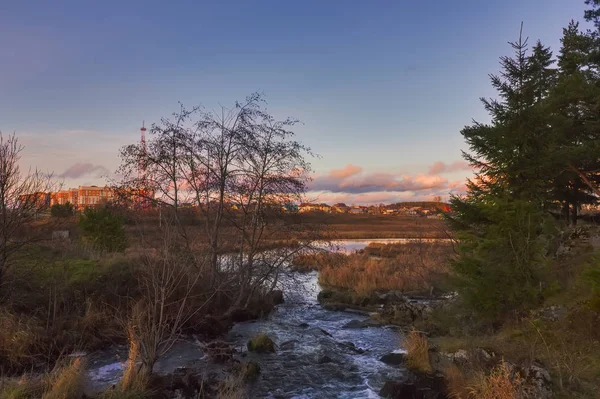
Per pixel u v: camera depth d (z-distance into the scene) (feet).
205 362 34.83
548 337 30.12
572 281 37.14
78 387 25.49
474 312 36.99
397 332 47.16
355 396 29.09
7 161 38.42
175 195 48.98
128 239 67.26
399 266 86.58
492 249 34.91
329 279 80.33
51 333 34.83
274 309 58.23
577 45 68.95
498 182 39.83
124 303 41.63
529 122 37.83
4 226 37.93
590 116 61.36
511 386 22.50
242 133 49.78
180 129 48.80
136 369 27.53
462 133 41.60
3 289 37.35
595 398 22.18
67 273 43.68
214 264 47.11
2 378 26.16
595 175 63.77
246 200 50.78
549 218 39.68
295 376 32.99
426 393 27.76
